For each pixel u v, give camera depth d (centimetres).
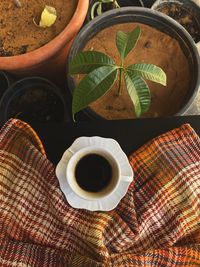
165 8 62
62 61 57
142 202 41
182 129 44
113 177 39
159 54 53
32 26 50
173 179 42
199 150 43
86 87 41
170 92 52
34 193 41
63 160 39
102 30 52
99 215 39
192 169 43
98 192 39
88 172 39
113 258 38
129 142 45
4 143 42
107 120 46
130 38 43
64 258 39
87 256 39
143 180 43
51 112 58
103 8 61
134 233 39
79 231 39
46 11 49
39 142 41
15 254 39
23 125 41
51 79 62
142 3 63
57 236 40
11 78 61
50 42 49
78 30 51
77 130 45
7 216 39
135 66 43
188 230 41
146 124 46
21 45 50
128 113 51
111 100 51
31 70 55
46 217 40
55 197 39
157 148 43
